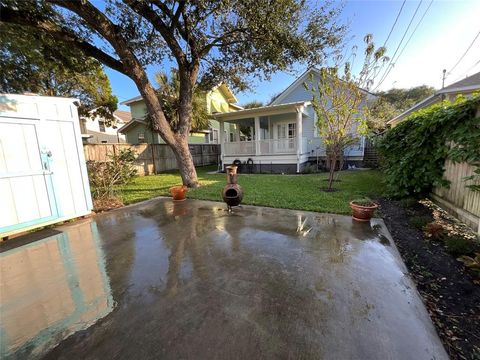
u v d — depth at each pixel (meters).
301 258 2.55
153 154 11.95
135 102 17.50
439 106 4.14
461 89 8.25
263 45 6.03
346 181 7.67
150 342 1.47
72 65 6.70
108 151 9.97
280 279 2.15
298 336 1.48
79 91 12.85
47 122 3.89
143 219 4.19
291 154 10.68
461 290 1.98
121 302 1.88
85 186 4.45
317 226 3.58
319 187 6.70
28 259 2.73
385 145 5.26
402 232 3.29
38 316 1.75
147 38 6.88
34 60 7.11
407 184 4.62
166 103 10.85
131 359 1.35
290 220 3.90
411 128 4.62
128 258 2.67
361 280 2.11
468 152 3.08
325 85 5.59
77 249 2.98
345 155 12.30
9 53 6.95
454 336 1.50
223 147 12.24
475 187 2.93
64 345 1.47
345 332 1.51
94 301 1.91
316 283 2.08
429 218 3.57
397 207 4.48
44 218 3.84
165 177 10.27
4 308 1.85
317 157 11.68
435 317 1.67
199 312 1.73
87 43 5.52
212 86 8.73
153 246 2.99
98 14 4.85
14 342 1.51
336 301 1.82
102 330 1.59
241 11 5.32
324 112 5.76
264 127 15.67
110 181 5.95
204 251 2.80
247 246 2.90
